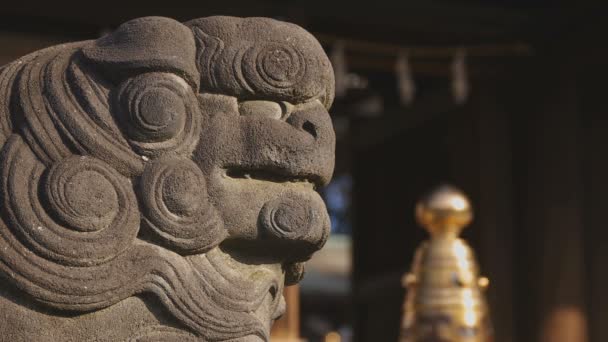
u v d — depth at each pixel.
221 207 2.62
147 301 2.56
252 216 2.64
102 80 2.64
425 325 4.90
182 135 2.62
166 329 2.56
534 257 10.53
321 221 2.70
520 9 10.06
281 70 2.72
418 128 12.06
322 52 2.84
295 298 7.90
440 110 11.51
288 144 2.67
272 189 2.69
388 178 12.50
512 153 10.96
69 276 2.48
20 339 2.46
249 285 2.65
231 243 2.67
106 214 2.53
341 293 16.53
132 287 2.52
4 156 2.55
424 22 9.98
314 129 2.73
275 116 2.74
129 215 2.55
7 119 2.62
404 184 12.20
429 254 5.02
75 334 2.49
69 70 2.64
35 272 2.47
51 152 2.56
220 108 2.69
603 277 10.09
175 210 2.56
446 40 10.58
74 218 2.50
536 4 10.06
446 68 10.76
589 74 10.52
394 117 12.20
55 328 2.49
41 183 2.52
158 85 2.60
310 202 2.70
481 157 10.92
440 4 9.88
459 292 4.92
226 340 2.59
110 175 2.56
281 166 2.66
